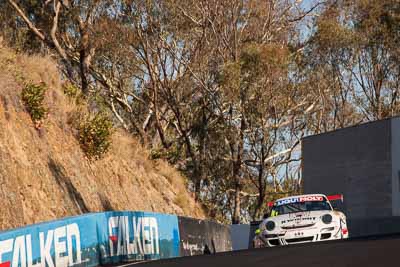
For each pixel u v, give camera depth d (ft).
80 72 264.52
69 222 90.63
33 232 80.43
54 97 152.76
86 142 155.63
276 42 303.07
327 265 63.52
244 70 276.41
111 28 260.62
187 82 295.07
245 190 334.85
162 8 271.08
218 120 302.25
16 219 108.27
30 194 119.34
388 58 322.75
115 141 178.09
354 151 235.20
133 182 176.14
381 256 65.92
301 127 326.24
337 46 309.42
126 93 291.58
